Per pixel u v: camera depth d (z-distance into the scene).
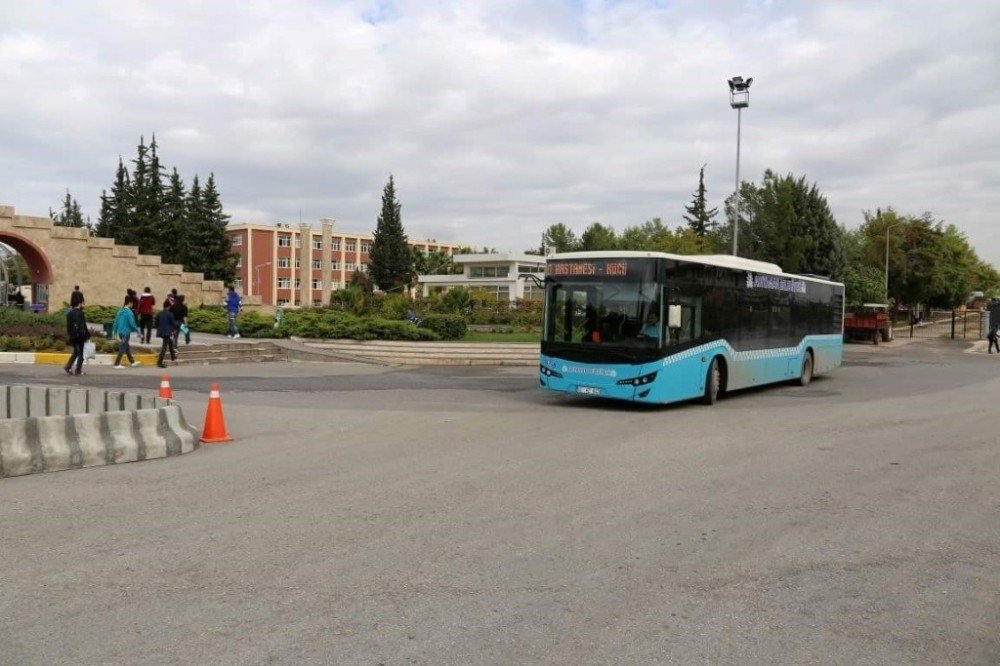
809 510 7.45
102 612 4.73
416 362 26.14
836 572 5.69
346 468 9.09
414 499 7.62
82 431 9.14
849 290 50.66
